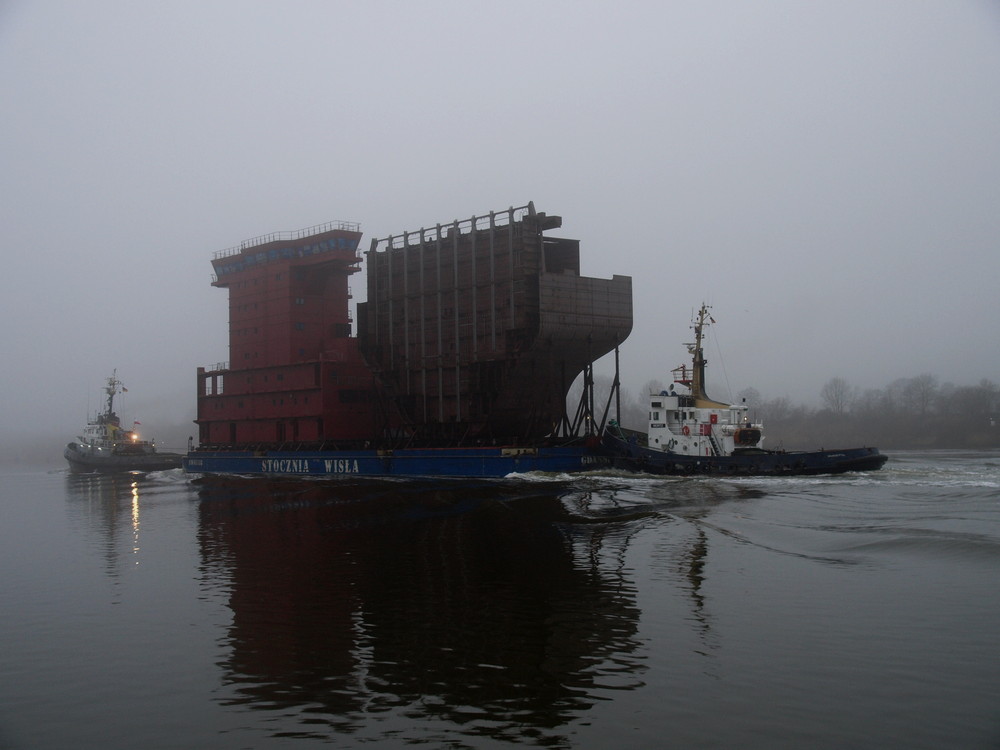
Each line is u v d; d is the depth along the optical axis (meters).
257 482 60.09
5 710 12.83
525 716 11.94
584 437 52.56
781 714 11.73
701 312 51.16
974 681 12.84
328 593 20.34
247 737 11.49
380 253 59.44
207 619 18.14
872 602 17.67
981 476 44.91
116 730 11.91
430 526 31.69
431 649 15.29
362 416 66.50
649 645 15.10
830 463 45.03
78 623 18.17
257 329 70.62
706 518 30.41
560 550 25.28
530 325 49.22
